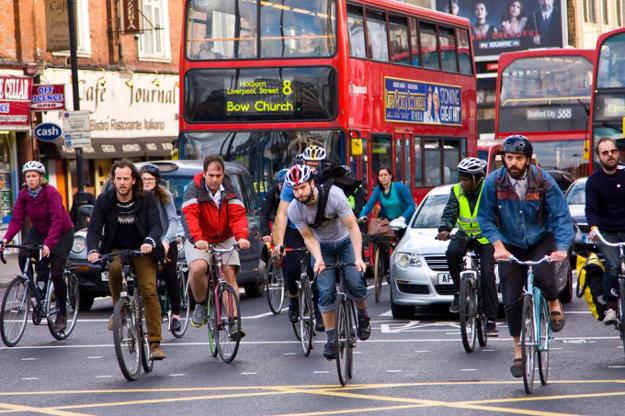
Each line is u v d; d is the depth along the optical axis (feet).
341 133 137.59
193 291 79.82
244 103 139.03
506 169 64.49
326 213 68.18
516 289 65.05
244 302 121.29
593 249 77.30
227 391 66.59
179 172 119.24
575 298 114.62
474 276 81.61
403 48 157.17
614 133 176.45
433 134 165.17
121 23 218.38
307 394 64.75
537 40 422.41
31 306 91.91
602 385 65.62
